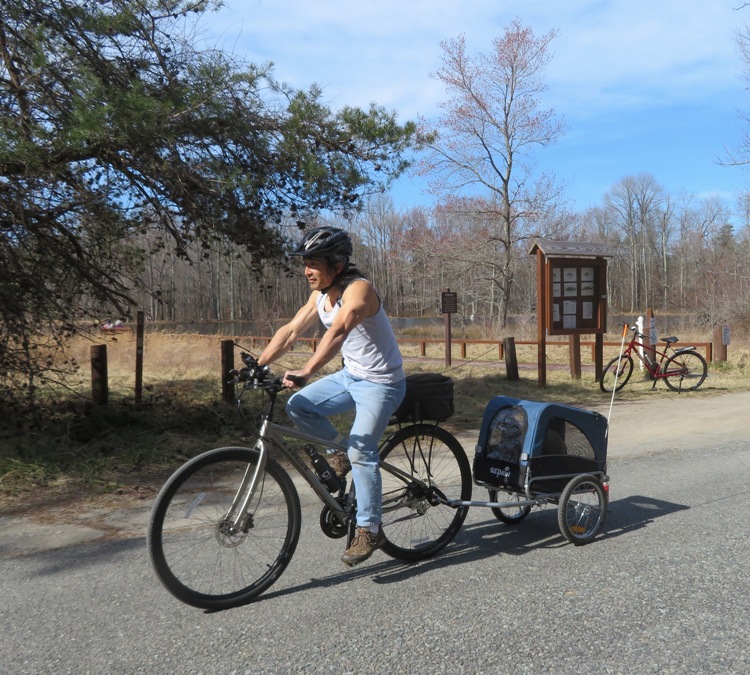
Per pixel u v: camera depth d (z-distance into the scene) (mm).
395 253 31766
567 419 4367
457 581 3686
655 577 3680
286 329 3799
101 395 8398
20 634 3127
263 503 3602
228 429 7934
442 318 59656
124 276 8664
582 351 19125
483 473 4402
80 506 5234
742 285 26656
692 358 14992
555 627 3104
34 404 7973
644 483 5781
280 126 7664
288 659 2855
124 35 7078
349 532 3715
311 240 3541
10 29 6664
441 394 4090
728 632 3029
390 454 4012
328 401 3748
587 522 4395
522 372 14539
